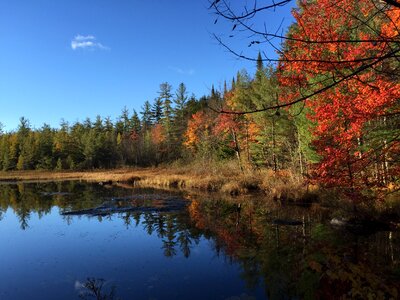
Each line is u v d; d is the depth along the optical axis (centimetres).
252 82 3297
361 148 1023
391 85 798
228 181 2895
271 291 741
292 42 374
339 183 1172
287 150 2759
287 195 2017
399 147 698
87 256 1080
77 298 751
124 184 3850
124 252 1119
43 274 915
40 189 3519
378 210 1265
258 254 1020
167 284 829
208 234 1328
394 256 878
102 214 1836
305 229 1293
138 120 9300
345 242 1062
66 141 7744
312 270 823
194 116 4691
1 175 6300
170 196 2525
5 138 8194
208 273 898
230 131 3512
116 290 794
